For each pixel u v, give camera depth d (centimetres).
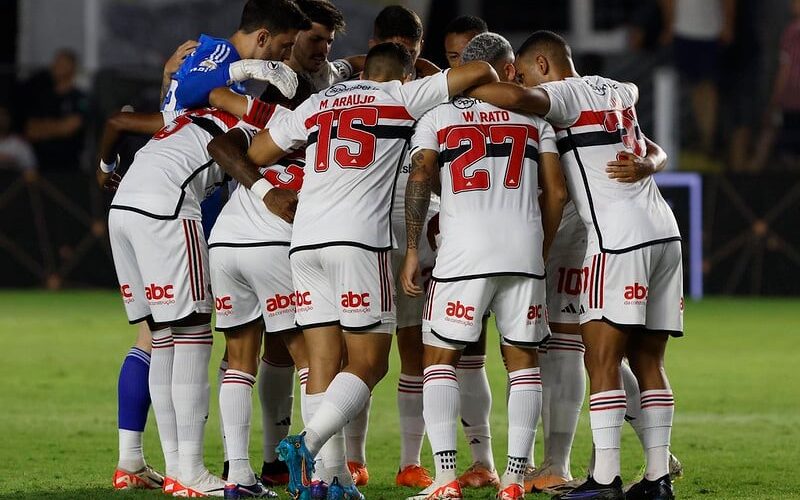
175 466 1906
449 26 2206
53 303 5338
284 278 1858
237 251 1848
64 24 6581
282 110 1920
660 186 5475
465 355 2020
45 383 3228
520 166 1795
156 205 1853
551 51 1916
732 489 1952
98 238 5734
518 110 1808
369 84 1844
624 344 1798
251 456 2289
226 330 1877
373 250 1783
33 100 6203
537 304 1778
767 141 6231
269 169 1903
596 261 1794
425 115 1828
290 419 2052
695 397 3031
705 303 5391
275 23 2005
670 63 6128
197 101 1958
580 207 1834
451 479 1744
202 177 1895
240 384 1856
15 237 5747
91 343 4059
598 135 1822
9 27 6719
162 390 1903
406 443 2028
